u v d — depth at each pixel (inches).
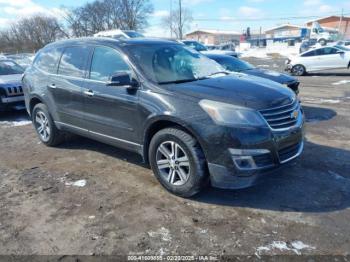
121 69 168.4
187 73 171.2
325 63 676.7
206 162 139.8
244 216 135.6
